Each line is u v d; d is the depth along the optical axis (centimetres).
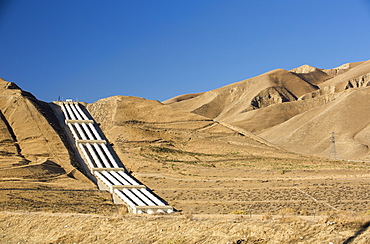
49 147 9806
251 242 3791
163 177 8925
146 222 4622
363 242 3488
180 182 8606
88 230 4634
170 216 5009
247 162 10025
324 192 7356
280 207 6216
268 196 7275
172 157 10200
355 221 3925
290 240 3722
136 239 4244
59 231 4722
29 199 6569
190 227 4297
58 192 7331
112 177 8569
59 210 5900
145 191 7806
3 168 8288
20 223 5075
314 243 3606
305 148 19675
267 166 9694
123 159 9819
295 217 4206
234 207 6444
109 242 4303
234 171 9244
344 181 8244
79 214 5388
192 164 9775
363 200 6575
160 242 4088
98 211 6059
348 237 3609
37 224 4978
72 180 8312
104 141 10444
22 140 10112
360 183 8019
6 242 4675
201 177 8950
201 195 7656
